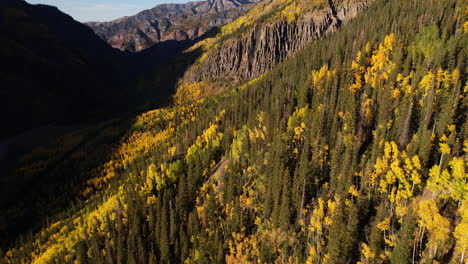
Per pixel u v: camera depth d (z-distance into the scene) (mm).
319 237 77188
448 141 70812
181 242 105125
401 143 84250
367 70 133000
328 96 129250
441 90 86250
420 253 55531
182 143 192500
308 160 100000
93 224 146500
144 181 163875
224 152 155125
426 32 124750
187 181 137625
